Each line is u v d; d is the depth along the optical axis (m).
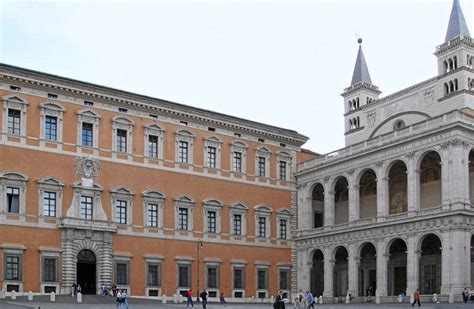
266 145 99.12
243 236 94.00
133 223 83.75
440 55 98.25
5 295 72.31
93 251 79.81
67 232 77.62
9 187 75.12
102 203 81.50
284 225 99.62
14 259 74.00
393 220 83.94
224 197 92.81
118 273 81.44
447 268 76.31
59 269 76.94
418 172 82.38
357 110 113.19
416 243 80.75
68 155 79.75
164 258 85.62
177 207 88.00
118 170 83.50
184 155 90.25
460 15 97.81
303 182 100.81
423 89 98.06
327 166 95.88
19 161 75.94
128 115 85.56
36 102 78.19
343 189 102.75
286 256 98.81
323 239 95.56
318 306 72.94
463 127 77.56
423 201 88.88
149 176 86.12
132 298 79.38
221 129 94.25
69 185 79.19
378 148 87.25
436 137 79.81
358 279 89.62
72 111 80.88
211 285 89.62
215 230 91.44
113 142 83.62
